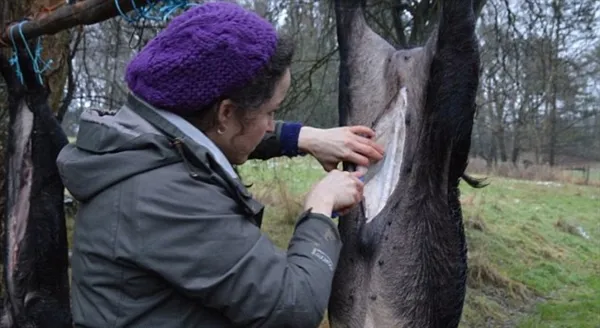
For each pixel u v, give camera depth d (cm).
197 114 105
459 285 151
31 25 169
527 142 1805
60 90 270
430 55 148
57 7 174
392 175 150
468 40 141
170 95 101
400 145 151
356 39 162
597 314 593
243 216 104
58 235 197
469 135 145
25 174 196
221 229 98
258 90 104
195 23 101
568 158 1953
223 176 103
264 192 834
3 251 202
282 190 789
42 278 196
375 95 157
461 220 155
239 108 105
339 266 152
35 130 195
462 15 140
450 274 150
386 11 537
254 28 102
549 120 1770
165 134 102
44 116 197
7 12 196
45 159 196
